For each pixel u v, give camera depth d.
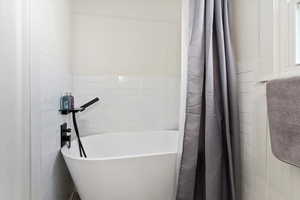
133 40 2.15
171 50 2.23
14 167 0.85
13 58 0.85
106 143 1.92
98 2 2.07
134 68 2.15
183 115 1.22
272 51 0.99
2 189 0.81
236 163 1.24
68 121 1.84
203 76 1.20
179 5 2.24
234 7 1.34
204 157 1.24
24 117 0.89
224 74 1.21
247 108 1.21
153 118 2.19
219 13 1.21
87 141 1.82
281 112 0.80
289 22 0.91
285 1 0.93
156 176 1.34
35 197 0.98
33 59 0.94
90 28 2.06
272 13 0.99
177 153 1.28
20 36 0.88
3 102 0.81
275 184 0.98
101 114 2.08
